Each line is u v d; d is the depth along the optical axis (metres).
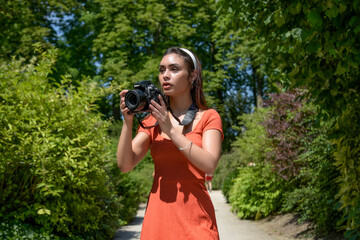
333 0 3.05
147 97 1.73
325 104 4.20
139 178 11.44
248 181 9.95
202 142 1.85
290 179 8.69
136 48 24.31
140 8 22.30
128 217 9.69
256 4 4.73
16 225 4.96
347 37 3.42
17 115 5.27
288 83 4.69
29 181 5.38
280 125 8.45
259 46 14.61
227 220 10.13
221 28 23.59
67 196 5.40
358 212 4.21
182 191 1.84
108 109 26.98
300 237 6.96
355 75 4.12
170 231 1.80
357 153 4.34
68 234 5.36
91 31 23.59
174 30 22.38
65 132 5.59
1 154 4.95
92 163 5.62
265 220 9.45
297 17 3.75
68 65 21.44
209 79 23.30
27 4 15.77
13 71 5.92
